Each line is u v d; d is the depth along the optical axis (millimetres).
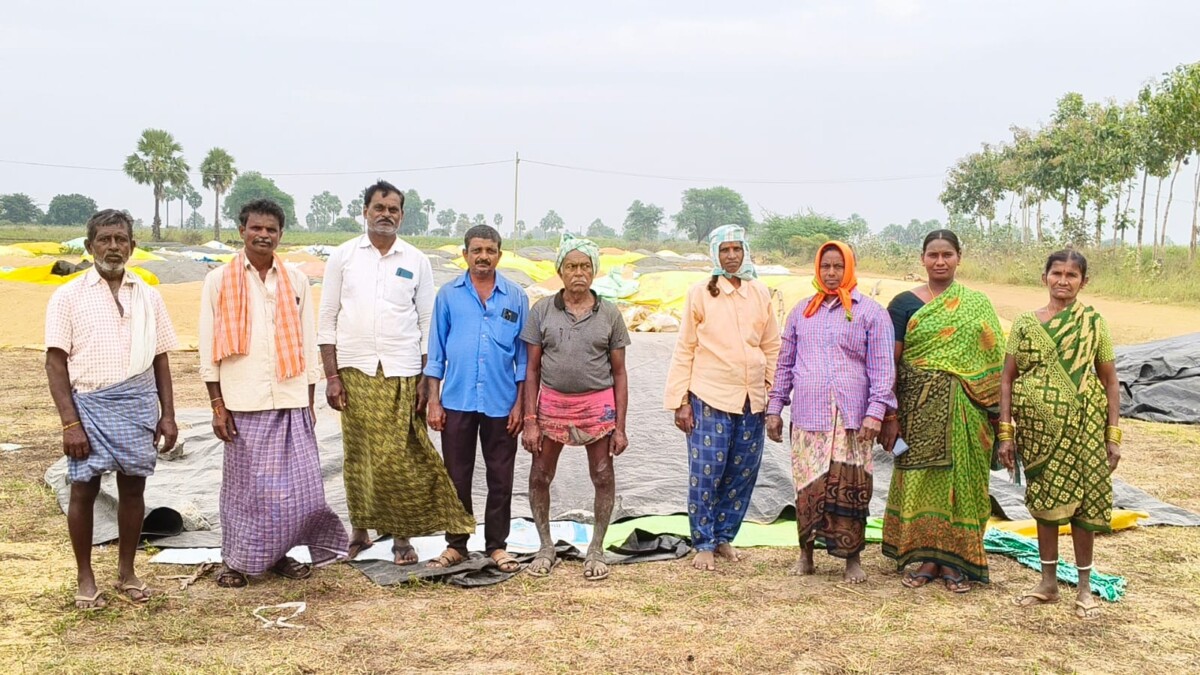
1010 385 5246
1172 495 7820
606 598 5152
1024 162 40594
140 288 4938
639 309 17484
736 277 5824
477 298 5613
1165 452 9555
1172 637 4695
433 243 91125
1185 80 28016
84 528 4762
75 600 4855
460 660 4281
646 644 4492
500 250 5648
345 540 5496
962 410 5297
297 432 5273
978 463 5320
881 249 48844
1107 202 35344
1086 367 5027
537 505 5766
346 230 166000
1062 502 4996
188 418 9789
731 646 4480
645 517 6691
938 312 5359
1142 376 12141
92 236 4762
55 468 7508
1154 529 6723
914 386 5418
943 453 5309
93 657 4207
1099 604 5141
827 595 5273
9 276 20812
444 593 5223
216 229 71562
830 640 4582
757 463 5938
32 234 76500
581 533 6352
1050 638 4660
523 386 5672
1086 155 35875
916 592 5328
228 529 5207
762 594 5273
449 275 26484
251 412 5141
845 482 5449
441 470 5539
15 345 16453
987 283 34406
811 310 5629
